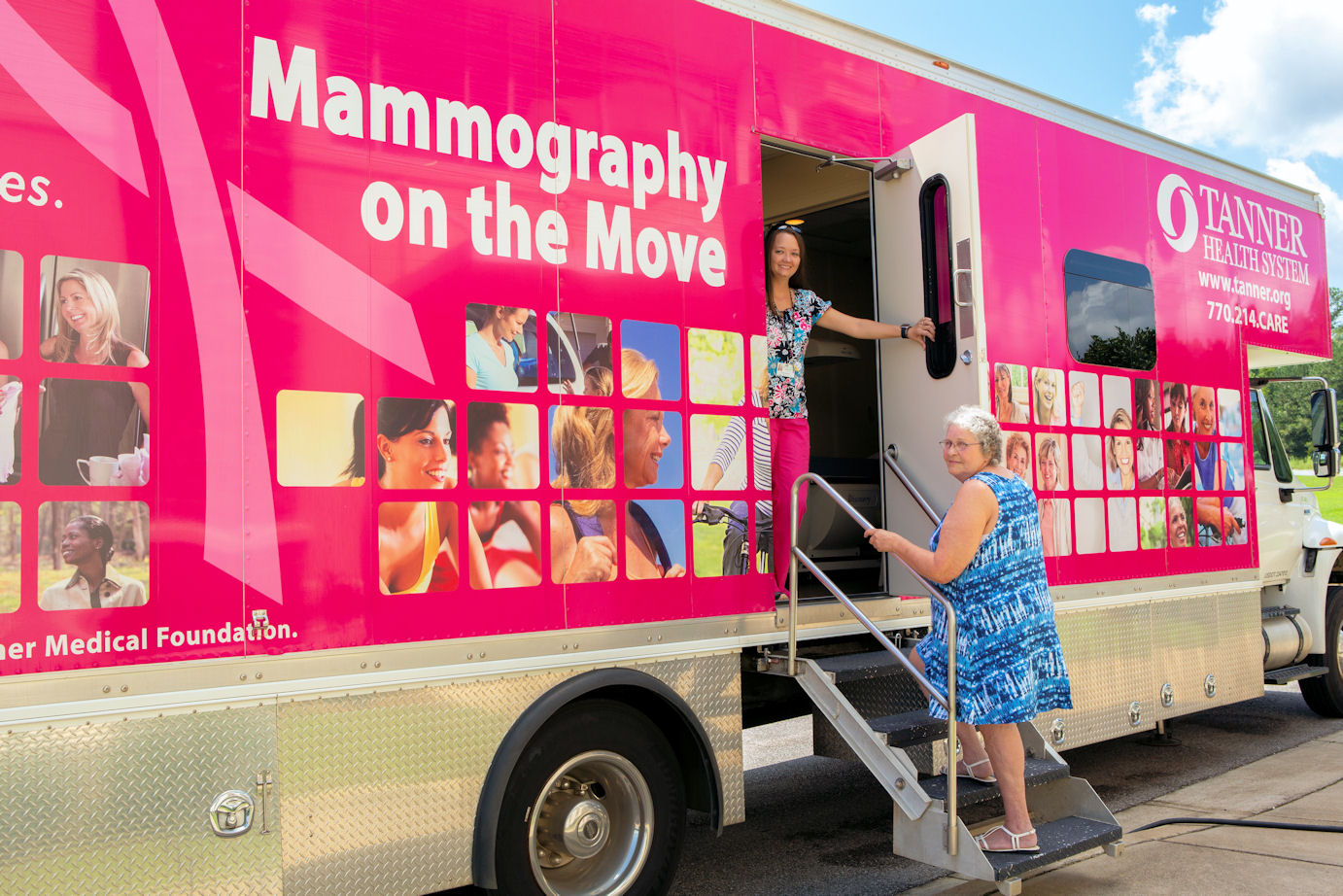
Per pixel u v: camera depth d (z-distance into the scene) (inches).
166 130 103.0
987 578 135.2
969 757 150.9
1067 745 187.2
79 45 99.0
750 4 156.6
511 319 125.0
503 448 123.0
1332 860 158.1
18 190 95.1
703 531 142.3
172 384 101.2
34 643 93.3
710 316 145.9
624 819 136.1
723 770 141.9
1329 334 277.9
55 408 95.3
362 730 111.1
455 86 122.8
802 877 161.3
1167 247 226.4
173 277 102.1
